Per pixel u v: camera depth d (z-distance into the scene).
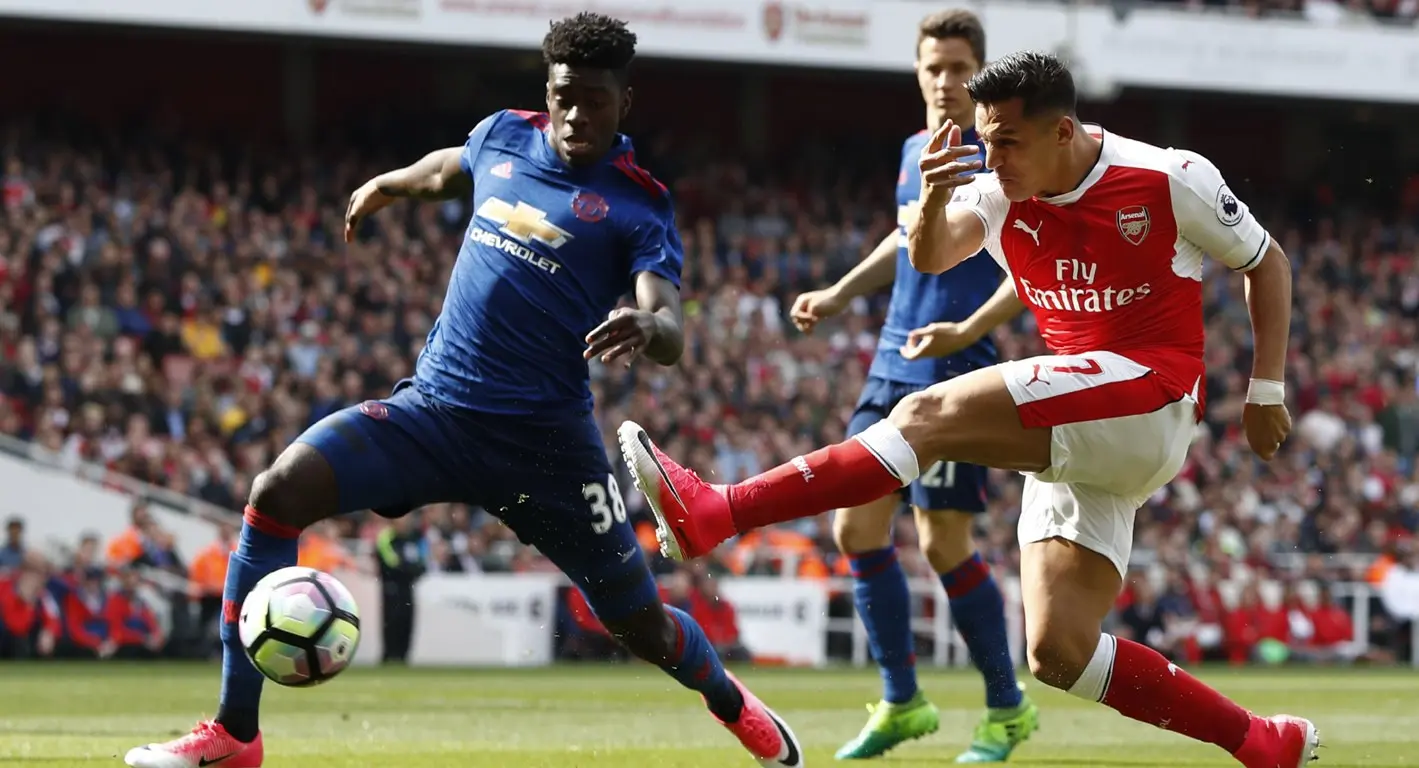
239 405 42.78
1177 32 60.28
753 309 53.72
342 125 61.50
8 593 35.84
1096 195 11.38
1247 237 11.61
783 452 46.81
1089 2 59.41
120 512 39.19
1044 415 11.27
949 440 11.32
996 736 16.20
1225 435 53.72
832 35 58.00
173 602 37.19
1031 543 12.14
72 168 51.56
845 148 67.12
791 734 13.10
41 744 15.84
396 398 12.18
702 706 23.02
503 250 12.11
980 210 11.70
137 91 61.28
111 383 41.91
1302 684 32.50
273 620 11.16
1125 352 11.58
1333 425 54.56
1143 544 45.66
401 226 52.78
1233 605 43.81
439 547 38.72
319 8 53.88
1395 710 24.38
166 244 47.97
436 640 38.25
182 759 11.73
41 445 39.50
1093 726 20.55
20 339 43.03
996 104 11.16
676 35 56.62
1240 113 72.88
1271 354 11.88
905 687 16.36
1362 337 59.97
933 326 14.73
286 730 18.41
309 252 50.81
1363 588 45.53
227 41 60.97
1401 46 62.72
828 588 40.59
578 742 16.97
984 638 16.20
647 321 11.10
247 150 57.75
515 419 11.99
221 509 39.50
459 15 55.03
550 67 12.16
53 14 51.53
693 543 11.16
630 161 12.26
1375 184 73.00
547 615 39.09
